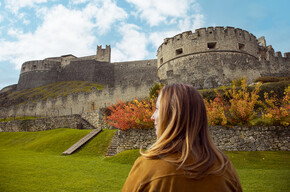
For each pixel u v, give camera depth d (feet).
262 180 27.99
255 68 115.24
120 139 51.98
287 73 123.54
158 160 4.88
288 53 137.49
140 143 49.93
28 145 75.15
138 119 50.39
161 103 5.95
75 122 97.40
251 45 144.56
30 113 138.62
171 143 5.23
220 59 132.46
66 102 126.52
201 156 4.89
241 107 47.50
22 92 228.43
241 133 45.65
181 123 5.29
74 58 264.52
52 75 246.27
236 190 5.01
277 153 41.45
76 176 32.07
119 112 55.93
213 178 4.57
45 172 33.88
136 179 4.88
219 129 46.60
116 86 113.80
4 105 192.03
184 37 141.79
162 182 4.45
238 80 95.55
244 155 41.81
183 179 4.41
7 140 90.94
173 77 104.22
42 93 203.62
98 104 115.96
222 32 137.49
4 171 33.53
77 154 54.80
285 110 45.37
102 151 56.13
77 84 211.61
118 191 25.52
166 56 150.10
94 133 71.05
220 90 73.97
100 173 34.50
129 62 229.25
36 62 253.85
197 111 5.49
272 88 71.36
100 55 261.44
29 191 24.58
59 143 67.15
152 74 216.95
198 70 103.76
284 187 24.59
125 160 44.24
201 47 135.64
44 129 101.86
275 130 44.57
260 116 55.52
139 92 107.65
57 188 26.00
